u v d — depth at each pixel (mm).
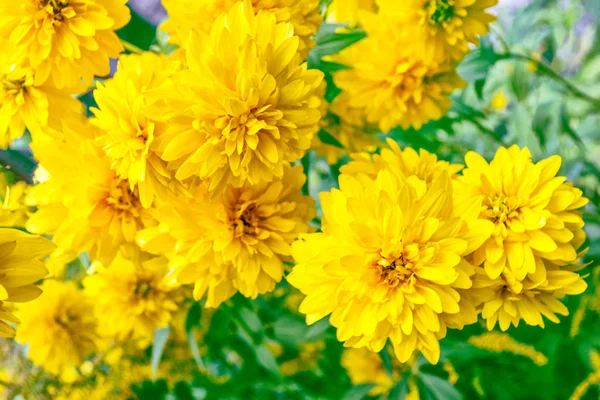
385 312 480
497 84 873
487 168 501
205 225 523
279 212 536
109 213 539
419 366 616
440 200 479
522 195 492
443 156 692
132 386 661
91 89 581
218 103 479
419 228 480
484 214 492
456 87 633
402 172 515
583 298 613
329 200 490
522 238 486
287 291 658
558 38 905
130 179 494
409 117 634
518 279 485
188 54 480
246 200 532
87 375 674
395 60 608
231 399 673
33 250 450
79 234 538
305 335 602
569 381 601
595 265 655
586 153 838
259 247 532
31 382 656
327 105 593
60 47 536
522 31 804
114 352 672
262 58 475
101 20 534
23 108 552
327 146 613
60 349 665
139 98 484
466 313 487
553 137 762
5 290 431
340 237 483
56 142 537
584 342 605
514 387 607
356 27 613
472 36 612
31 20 532
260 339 627
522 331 595
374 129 641
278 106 489
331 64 576
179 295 639
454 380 625
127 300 632
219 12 522
